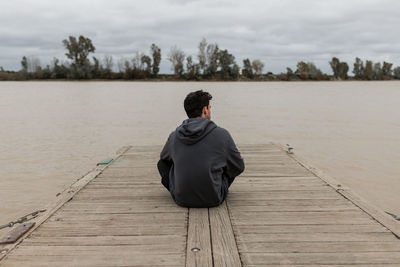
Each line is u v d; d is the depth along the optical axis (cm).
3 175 779
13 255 243
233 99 3316
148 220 309
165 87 5747
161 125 1586
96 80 8725
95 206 350
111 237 273
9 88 5253
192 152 322
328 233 278
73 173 799
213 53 8800
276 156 608
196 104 336
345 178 775
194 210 333
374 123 1670
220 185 337
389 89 5756
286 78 10912
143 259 237
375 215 313
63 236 275
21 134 1342
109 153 1011
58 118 1836
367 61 12094
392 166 870
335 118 1875
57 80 8788
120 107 2455
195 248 252
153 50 8725
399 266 225
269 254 243
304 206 345
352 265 227
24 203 609
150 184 435
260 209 337
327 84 8262
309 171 496
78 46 8612
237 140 1253
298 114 2069
